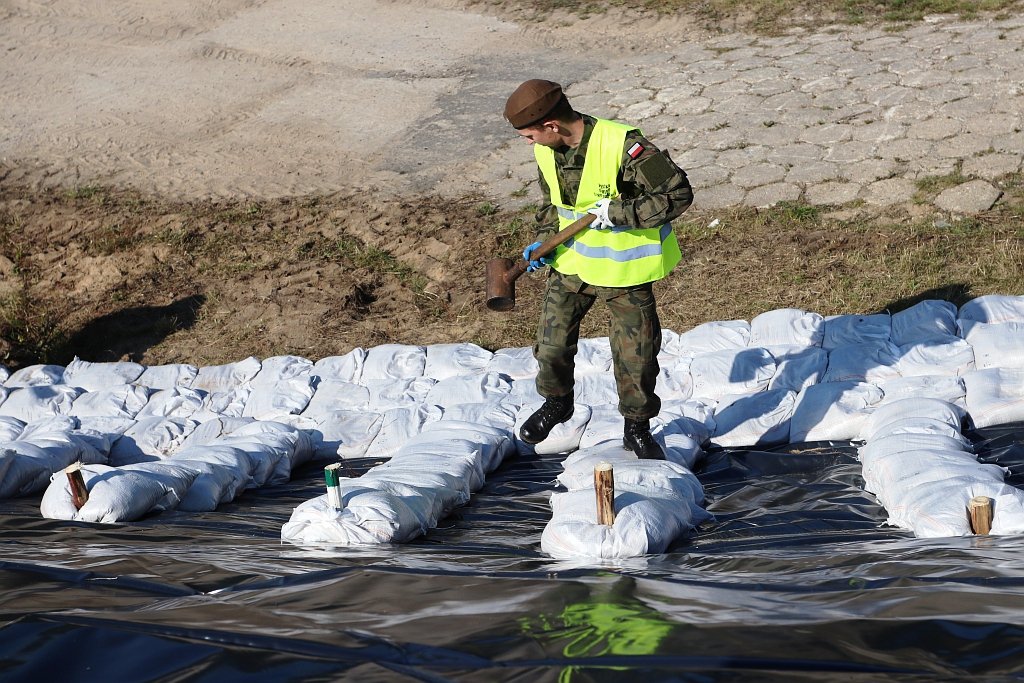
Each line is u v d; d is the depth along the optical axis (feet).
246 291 27.09
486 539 13.39
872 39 39.01
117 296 27.71
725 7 45.06
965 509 11.87
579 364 19.67
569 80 40.40
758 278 23.71
